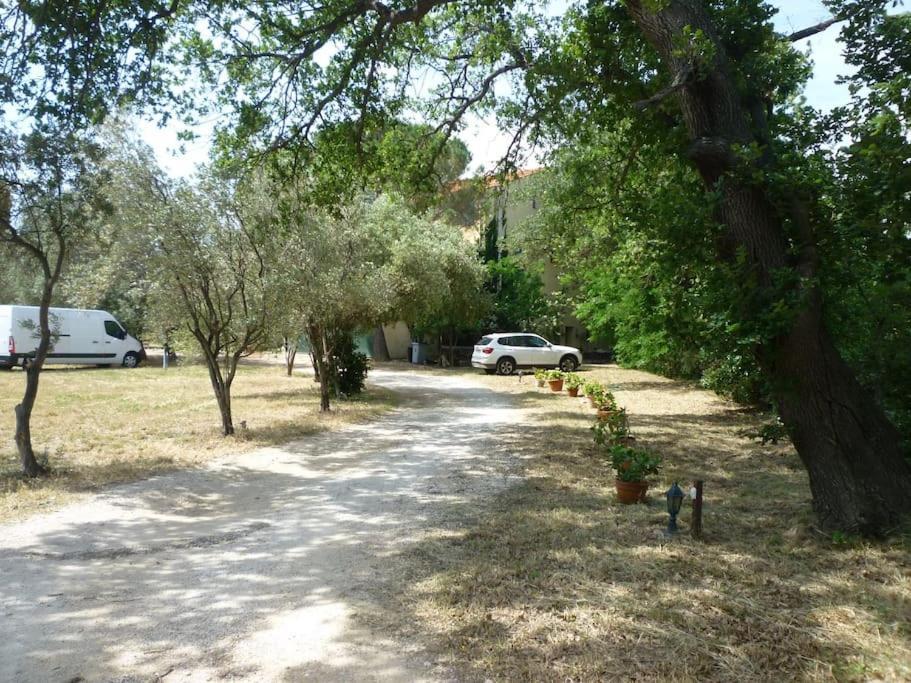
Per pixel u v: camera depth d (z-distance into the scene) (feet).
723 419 43.04
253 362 118.52
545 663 11.57
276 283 35.42
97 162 27.27
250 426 40.45
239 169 32.37
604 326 69.46
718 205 18.24
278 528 20.33
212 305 35.65
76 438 35.91
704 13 20.89
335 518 21.34
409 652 12.07
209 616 13.74
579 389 63.87
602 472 27.94
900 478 17.66
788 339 17.62
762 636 12.42
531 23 31.42
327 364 51.98
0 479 25.82
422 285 69.72
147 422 42.29
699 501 18.45
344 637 12.70
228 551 18.08
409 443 35.58
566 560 16.71
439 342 103.81
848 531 17.30
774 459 29.86
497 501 23.21
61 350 86.89
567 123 31.04
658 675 11.12
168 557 17.60
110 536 19.47
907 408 20.48
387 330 122.72
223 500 23.84
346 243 44.19
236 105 29.12
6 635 12.86
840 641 12.16
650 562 16.46
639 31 26.35
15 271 40.65
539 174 53.36
